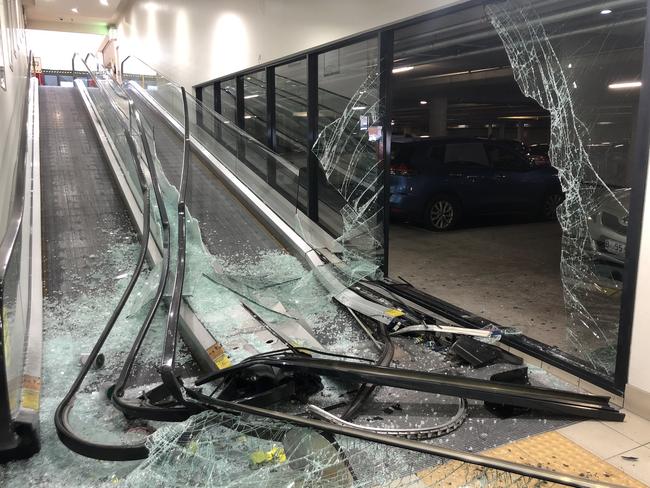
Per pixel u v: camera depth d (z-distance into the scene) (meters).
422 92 13.27
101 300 3.71
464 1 3.22
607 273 2.88
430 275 4.88
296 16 5.35
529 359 2.99
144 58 13.95
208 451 2.06
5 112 4.61
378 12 4.00
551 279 4.70
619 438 2.25
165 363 2.43
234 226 5.39
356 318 3.68
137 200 5.33
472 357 2.98
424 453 1.99
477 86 12.02
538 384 2.74
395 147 7.03
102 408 2.47
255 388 2.53
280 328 3.36
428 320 3.59
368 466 2.03
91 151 7.18
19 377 2.43
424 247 6.07
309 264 4.55
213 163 7.01
